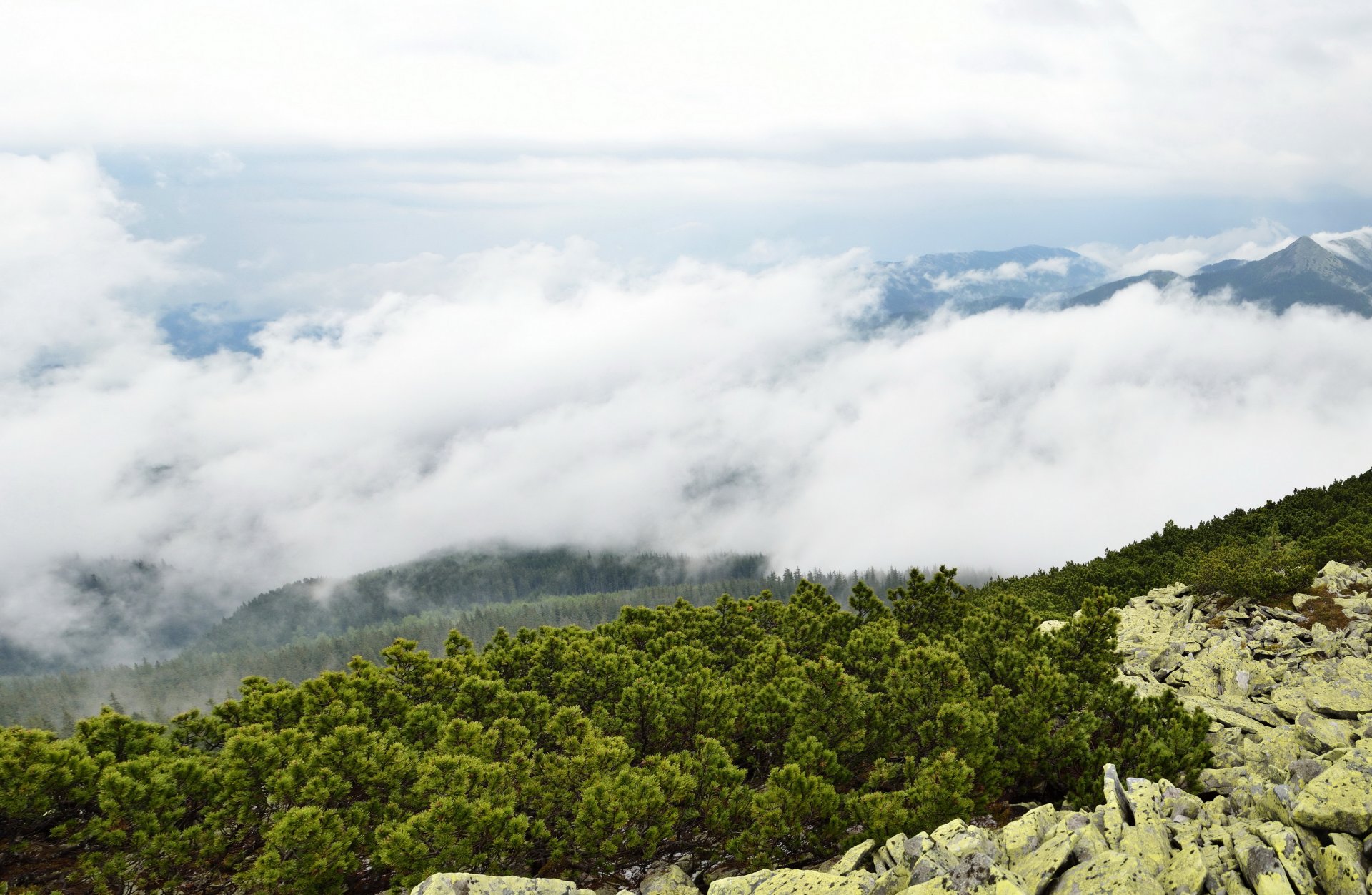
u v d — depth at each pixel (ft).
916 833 43.96
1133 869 31.83
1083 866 33.32
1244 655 75.51
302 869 44.39
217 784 51.70
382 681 66.69
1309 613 86.58
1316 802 33.73
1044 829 38.45
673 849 53.06
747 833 47.42
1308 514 129.80
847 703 57.72
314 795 48.96
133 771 49.47
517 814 50.96
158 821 47.06
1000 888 31.60
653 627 88.58
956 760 49.93
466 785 48.39
